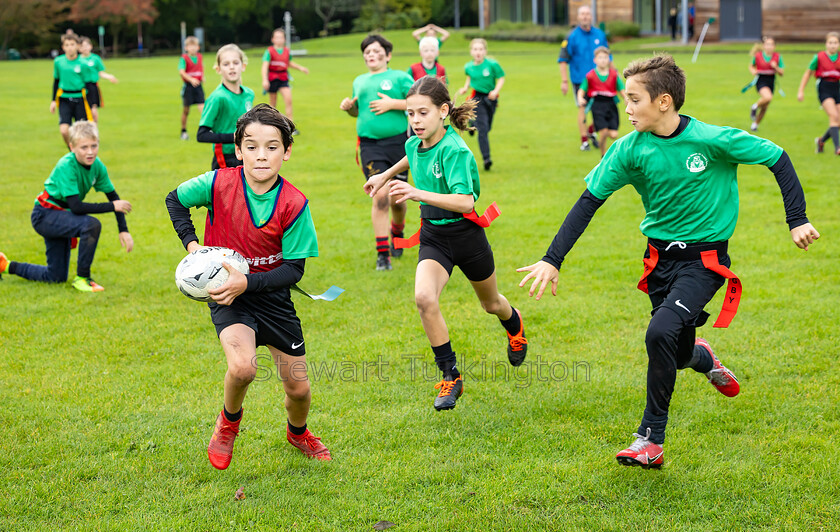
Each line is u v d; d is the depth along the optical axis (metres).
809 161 12.49
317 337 6.03
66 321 6.40
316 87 26.14
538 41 49.09
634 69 3.88
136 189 11.52
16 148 14.84
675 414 4.69
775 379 5.12
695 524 3.63
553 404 4.88
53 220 7.15
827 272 7.27
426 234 4.88
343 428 4.60
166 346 5.89
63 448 4.34
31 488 3.95
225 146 7.88
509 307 5.14
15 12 56.97
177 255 8.38
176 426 4.62
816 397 4.86
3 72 35.59
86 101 14.47
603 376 5.27
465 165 4.66
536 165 13.02
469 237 4.80
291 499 3.87
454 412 4.80
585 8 14.68
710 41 42.94
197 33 62.66
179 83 29.12
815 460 4.12
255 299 3.92
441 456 4.28
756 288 6.89
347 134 16.41
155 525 3.65
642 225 4.23
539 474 4.07
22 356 5.66
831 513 3.68
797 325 6.02
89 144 6.98
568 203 10.32
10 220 9.77
